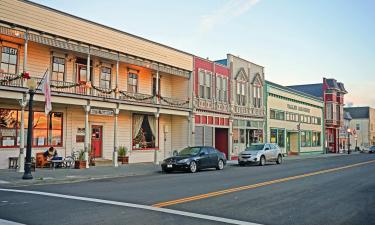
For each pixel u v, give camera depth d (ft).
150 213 29.32
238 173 67.10
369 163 98.32
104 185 47.26
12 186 45.83
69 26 68.64
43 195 37.78
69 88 72.02
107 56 76.07
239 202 35.04
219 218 28.12
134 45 82.43
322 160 118.83
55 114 73.05
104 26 75.31
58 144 73.26
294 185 48.24
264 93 137.08
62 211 29.71
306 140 175.11
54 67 72.33
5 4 58.90
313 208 32.71
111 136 85.05
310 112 181.37
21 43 66.64
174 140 101.81
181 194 39.34
